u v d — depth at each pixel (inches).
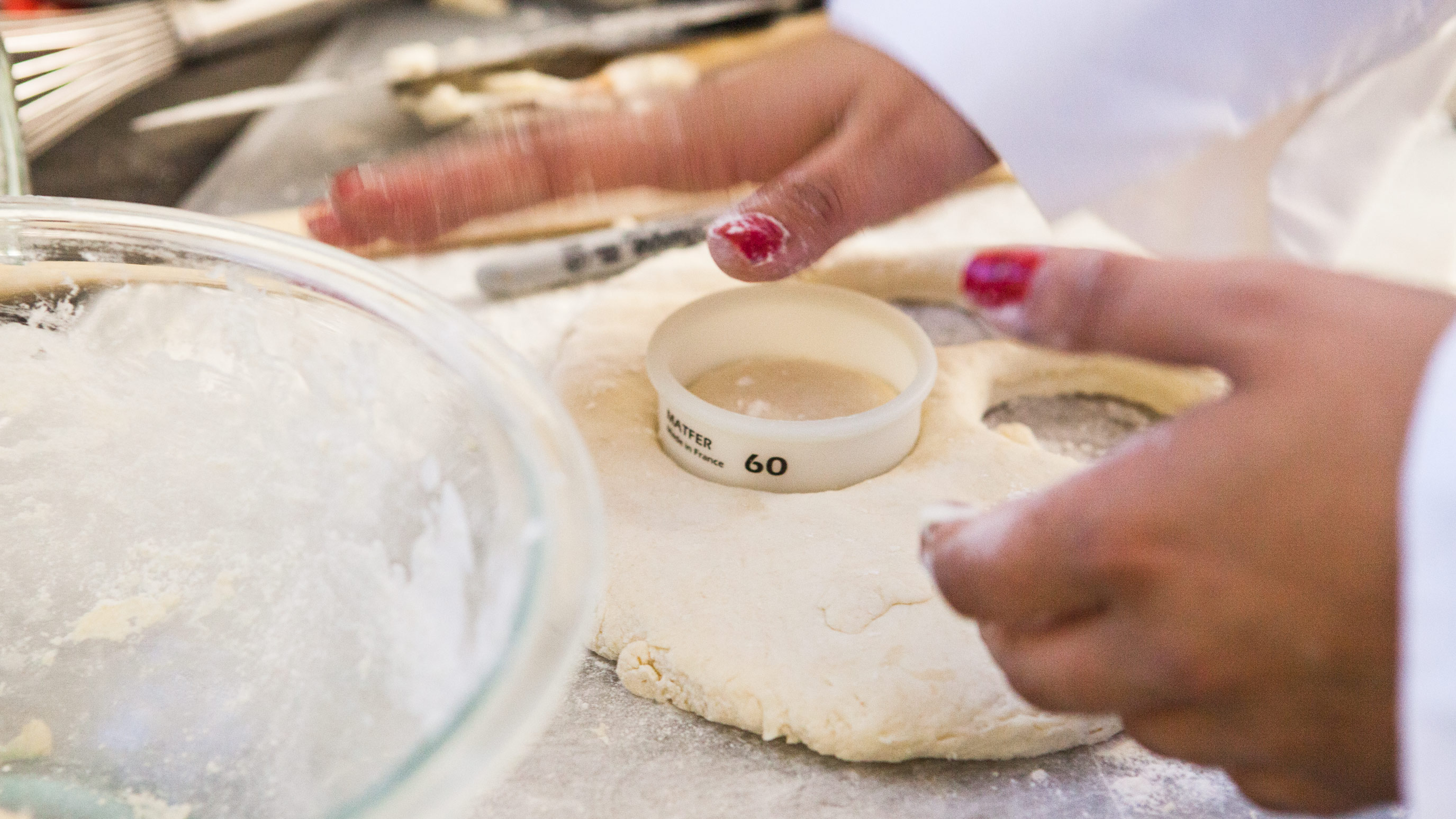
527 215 42.2
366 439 20.6
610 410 32.1
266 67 59.8
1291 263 16.1
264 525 22.7
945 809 22.9
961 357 35.2
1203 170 38.2
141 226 21.3
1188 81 31.5
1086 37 30.4
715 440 28.8
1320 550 13.9
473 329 19.6
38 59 47.4
